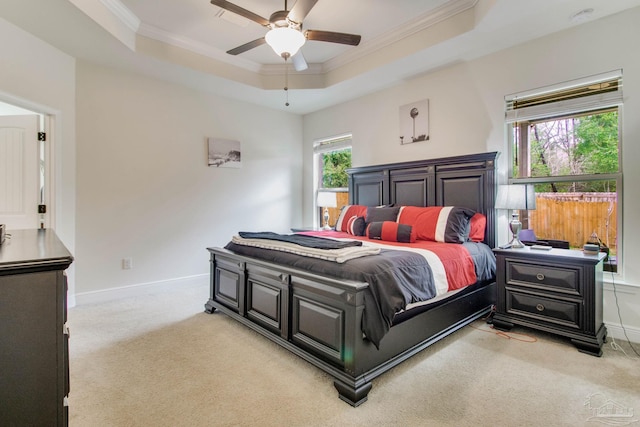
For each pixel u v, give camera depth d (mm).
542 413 1673
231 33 3330
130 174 3729
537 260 2598
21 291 951
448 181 3590
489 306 3137
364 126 4562
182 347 2447
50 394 994
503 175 3268
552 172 3043
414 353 2189
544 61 2971
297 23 2439
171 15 2998
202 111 4312
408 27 3236
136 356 2301
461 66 3551
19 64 2766
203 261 4352
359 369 1821
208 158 4367
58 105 3160
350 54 3818
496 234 3270
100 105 3506
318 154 5414
